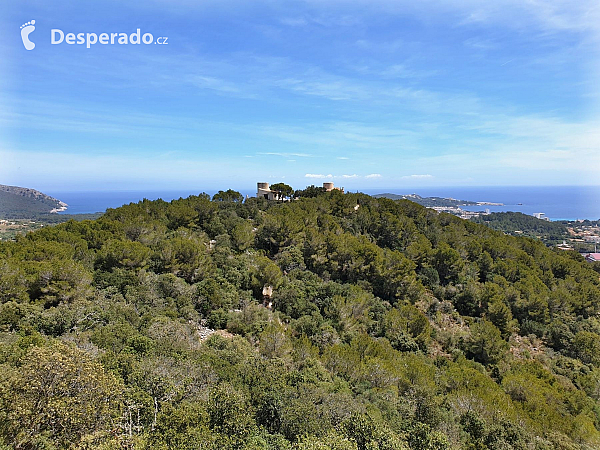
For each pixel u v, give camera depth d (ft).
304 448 39.99
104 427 37.65
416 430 54.13
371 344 92.84
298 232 162.61
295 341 87.04
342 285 132.87
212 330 94.32
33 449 33.50
